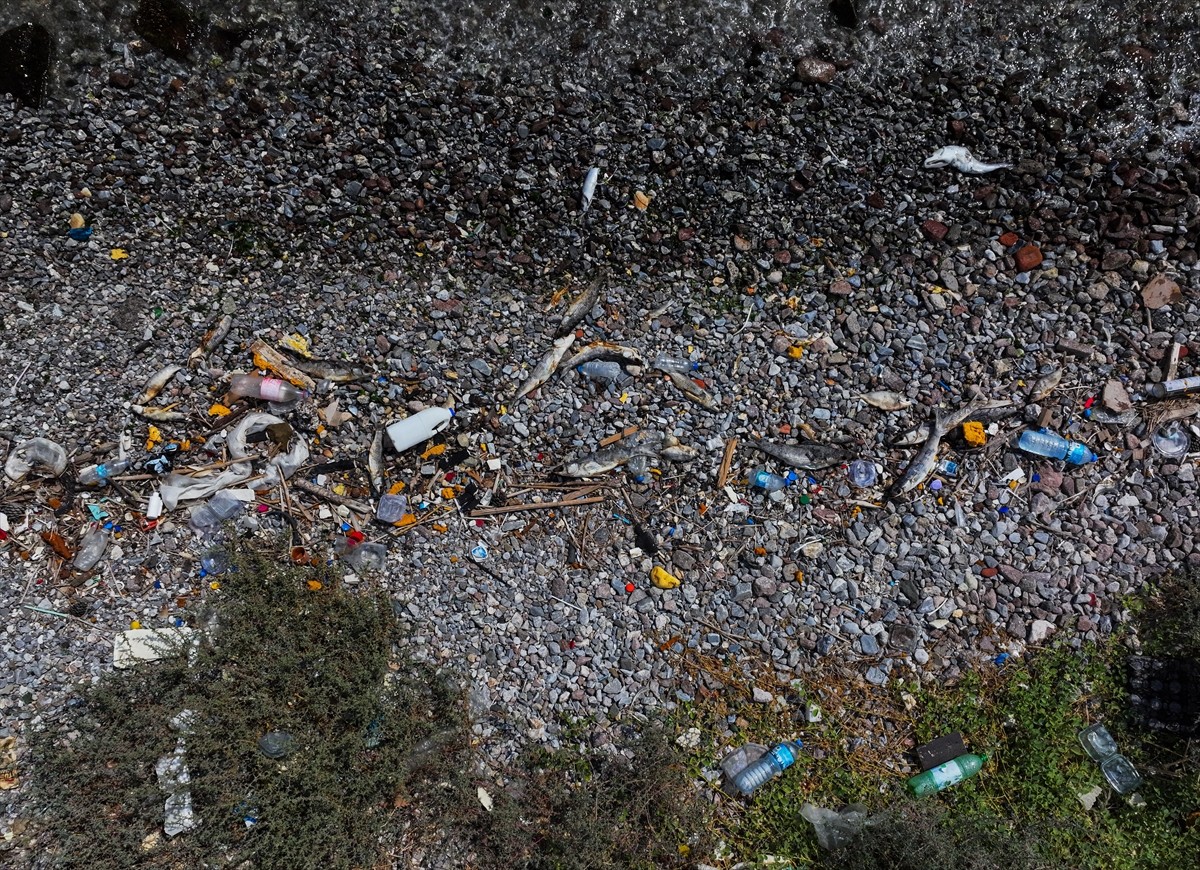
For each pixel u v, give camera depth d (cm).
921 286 389
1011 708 370
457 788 351
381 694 353
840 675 373
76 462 358
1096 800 364
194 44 371
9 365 359
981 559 381
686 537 376
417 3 379
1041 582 380
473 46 381
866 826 352
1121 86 393
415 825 352
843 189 385
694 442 380
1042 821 359
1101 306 393
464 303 379
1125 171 388
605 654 368
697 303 387
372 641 355
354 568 365
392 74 375
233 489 364
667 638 372
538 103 380
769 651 373
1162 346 391
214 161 371
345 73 372
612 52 383
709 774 365
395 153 375
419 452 372
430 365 374
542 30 382
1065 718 368
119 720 341
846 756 369
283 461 365
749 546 376
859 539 379
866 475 381
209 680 348
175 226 371
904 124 388
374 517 368
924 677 375
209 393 366
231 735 340
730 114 384
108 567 356
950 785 366
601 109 382
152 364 364
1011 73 391
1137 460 389
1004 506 385
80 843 332
